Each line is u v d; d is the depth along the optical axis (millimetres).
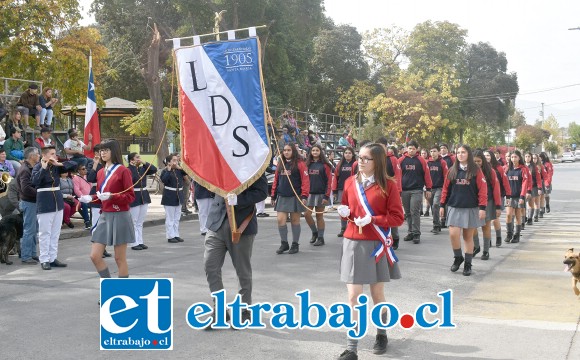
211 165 6664
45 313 7426
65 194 15172
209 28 40531
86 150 17734
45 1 24672
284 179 11797
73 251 12445
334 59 57594
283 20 40875
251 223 6781
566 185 38844
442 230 16047
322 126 45375
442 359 5730
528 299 8156
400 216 5855
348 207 5980
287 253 11938
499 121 76625
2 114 16719
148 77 29719
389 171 12781
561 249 12648
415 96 57594
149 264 10758
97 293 8523
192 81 6922
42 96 19812
